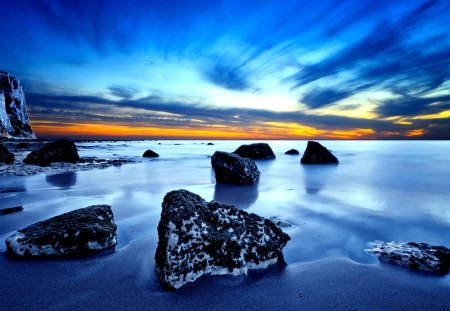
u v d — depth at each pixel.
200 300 3.29
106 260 4.28
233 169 12.05
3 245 4.85
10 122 98.38
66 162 20.05
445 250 4.48
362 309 3.14
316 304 3.22
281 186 11.57
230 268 3.87
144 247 4.78
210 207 4.41
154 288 3.51
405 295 3.42
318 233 5.62
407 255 4.31
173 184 11.84
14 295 3.32
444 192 10.08
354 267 4.14
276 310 3.12
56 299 3.26
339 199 8.88
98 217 5.16
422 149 48.44
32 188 10.54
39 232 4.55
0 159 18.41
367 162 23.08
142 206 7.69
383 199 8.88
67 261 4.23
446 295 3.43
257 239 4.21
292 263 4.29
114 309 3.10
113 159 24.97
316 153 22.19
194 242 3.79
